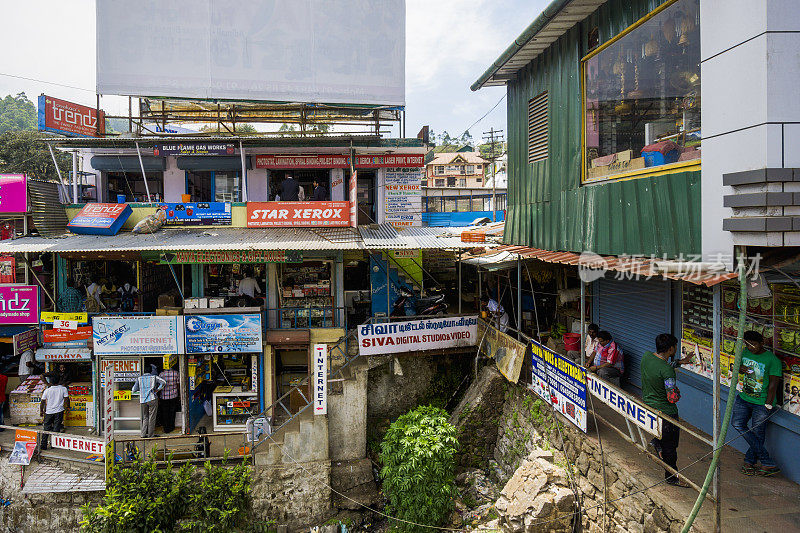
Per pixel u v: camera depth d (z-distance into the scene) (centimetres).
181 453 1115
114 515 874
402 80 1590
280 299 1377
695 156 583
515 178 1151
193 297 1355
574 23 838
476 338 1290
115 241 1220
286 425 1176
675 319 822
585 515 746
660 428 579
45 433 1179
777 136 459
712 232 532
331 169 1523
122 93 1430
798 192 453
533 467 832
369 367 1237
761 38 464
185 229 1378
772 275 589
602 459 707
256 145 1409
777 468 614
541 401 951
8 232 1333
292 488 1120
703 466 652
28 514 1116
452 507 955
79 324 1255
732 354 682
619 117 736
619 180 723
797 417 595
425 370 1321
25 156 3553
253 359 1294
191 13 1453
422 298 1489
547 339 1195
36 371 1323
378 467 1227
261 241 1229
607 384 705
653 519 591
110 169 1454
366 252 1505
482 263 1238
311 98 1527
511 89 1168
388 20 1573
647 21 657
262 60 1494
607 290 1032
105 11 1412
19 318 1272
